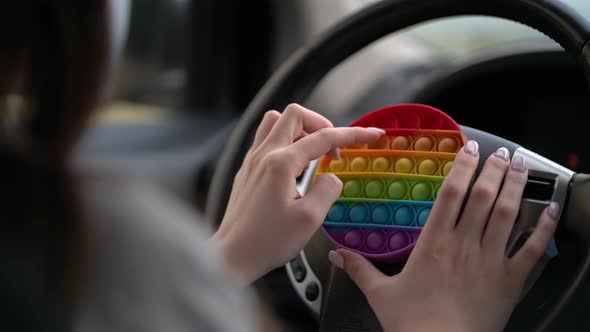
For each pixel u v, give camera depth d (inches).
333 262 24.5
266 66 110.1
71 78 13.0
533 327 24.3
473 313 22.0
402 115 27.0
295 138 26.4
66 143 13.0
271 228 23.8
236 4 108.1
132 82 104.9
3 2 12.6
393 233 24.9
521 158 23.5
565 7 26.0
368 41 31.5
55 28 12.9
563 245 24.7
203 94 112.2
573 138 48.6
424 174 25.4
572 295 22.7
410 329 21.9
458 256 22.3
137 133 98.5
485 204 22.5
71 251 11.9
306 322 35.9
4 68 13.0
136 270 12.3
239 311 13.7
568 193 23.5
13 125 13.2
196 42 110.8
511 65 47.3
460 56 73.7
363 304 24.8
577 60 25.9
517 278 22.5
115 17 16.9
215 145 90.0
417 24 30.5
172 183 84.6
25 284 11.8
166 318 12.3
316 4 102.4
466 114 49.5
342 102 78.9
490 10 28.3
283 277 36.5
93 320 11.9
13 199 12.0
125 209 12.7
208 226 32.5
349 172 26.2
